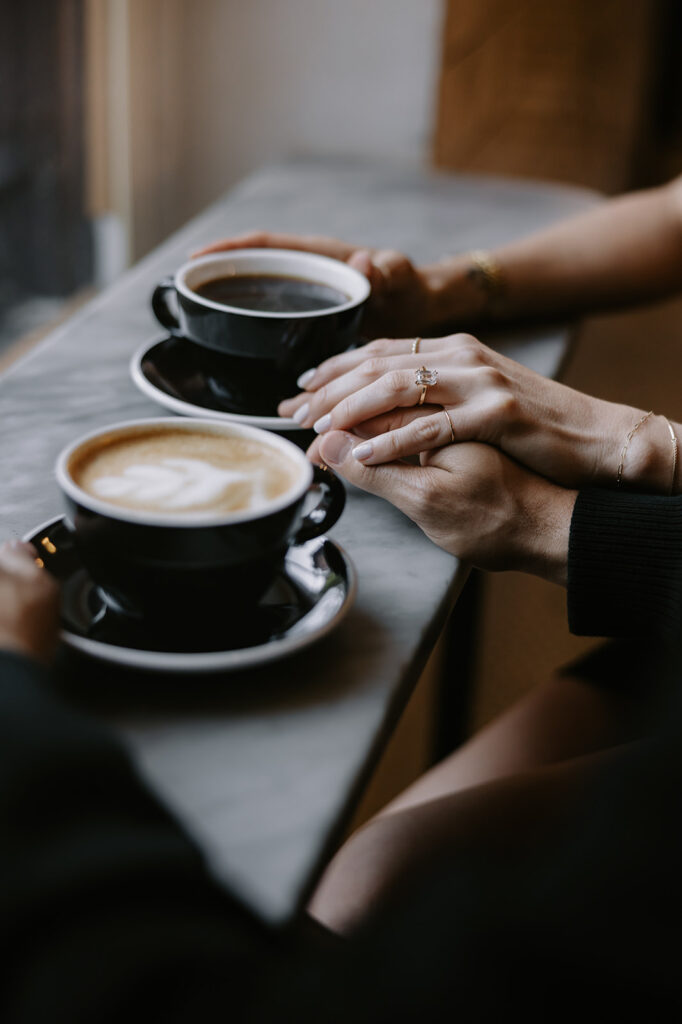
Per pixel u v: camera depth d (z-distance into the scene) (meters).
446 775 0.89
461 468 0.78
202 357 0.86
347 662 0.67
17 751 0.53
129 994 0.48
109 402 0.89
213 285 0.89
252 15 1.68
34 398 0.89
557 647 1.73
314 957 0.57
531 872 0.62
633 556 0.77
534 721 0.93
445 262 1.08
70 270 1.71
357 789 0.61
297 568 0.71
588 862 0.61
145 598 0.65
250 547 0.64
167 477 0.66
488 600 1.83
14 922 0.48
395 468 0.78
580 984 0.59
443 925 0.60
